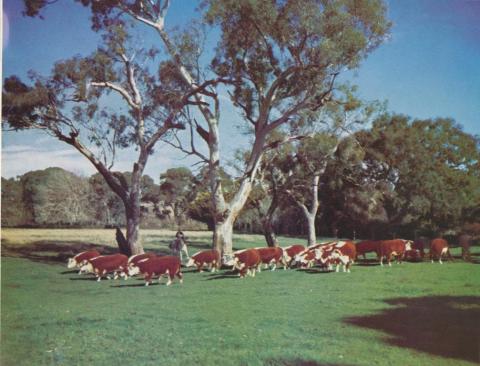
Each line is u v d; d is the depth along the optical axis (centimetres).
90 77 2883
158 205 3284
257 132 2623
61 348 966
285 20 2270
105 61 2906
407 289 1470
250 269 2062
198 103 2655
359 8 2261
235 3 2281
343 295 1412
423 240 2527
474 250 2470
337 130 3008
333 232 3538
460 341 961
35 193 3484
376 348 936
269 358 887
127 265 1998
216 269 2205
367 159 3125
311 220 3150
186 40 2592
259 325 1112
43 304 1402
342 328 1070
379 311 1207
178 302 1409
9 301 1441
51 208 3547
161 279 1947
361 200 3098
